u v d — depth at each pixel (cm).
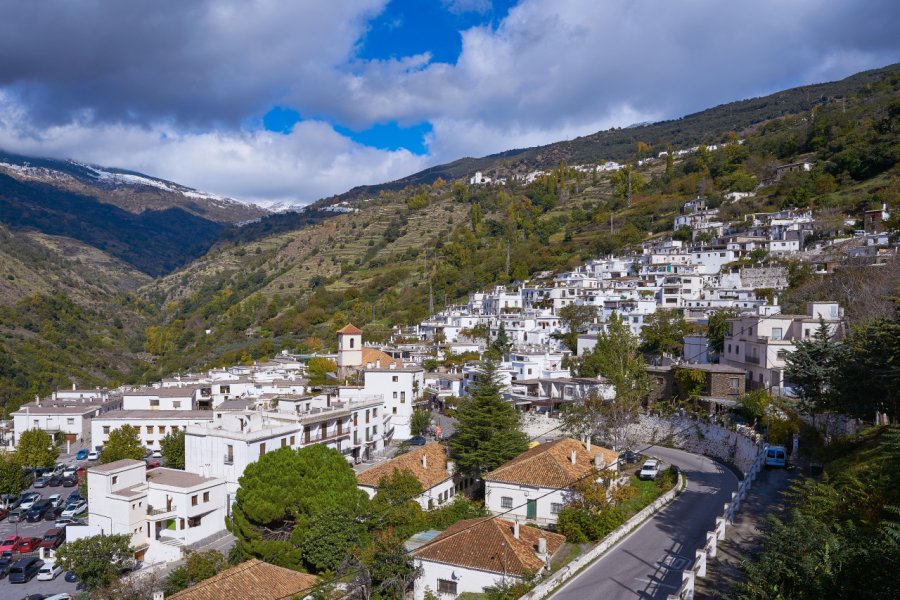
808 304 7556
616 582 3472
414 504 4931
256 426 6069
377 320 18688
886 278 8025
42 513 6619
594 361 9419
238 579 3728
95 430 8750
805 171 18062
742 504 4088
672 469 5728
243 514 4778
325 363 11738
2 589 4919
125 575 4756
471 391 6188
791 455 5369
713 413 6938
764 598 2267
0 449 9131
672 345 10100
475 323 15475
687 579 2734
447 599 3741
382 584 3694
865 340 4025
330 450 5178
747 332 7775
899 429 2814
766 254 14112
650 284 14325
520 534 4100
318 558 4247
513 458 5731
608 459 5509
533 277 18850
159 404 9769
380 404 8062
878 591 2089
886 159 16038
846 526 2508
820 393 4959
